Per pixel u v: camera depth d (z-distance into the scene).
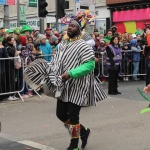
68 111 4.48
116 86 9.31
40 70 4.37
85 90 4.42
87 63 4.28
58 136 5.53
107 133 5.58
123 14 22.64
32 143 5.19
